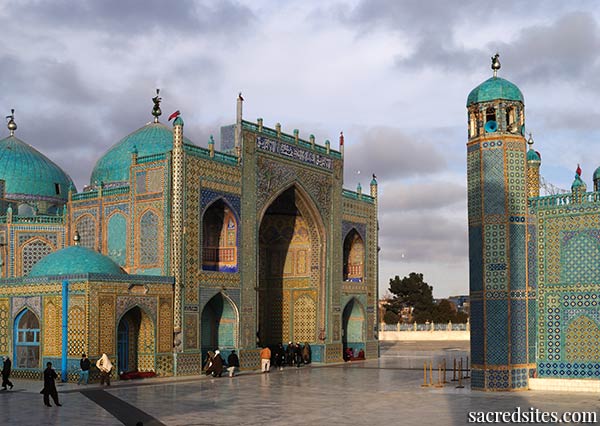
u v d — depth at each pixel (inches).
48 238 1101.7
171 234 948.0
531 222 760.3
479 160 761.6
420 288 2792.8
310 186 1192.2
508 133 757.9
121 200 1014.4
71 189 1088.8
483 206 754.2
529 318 748.6
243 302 1042.7
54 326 857.5
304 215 1210.6
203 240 1042.1
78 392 746.2
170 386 813.2
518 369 739.4
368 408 623.8
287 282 1242.0
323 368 1096.2
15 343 896.3
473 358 756.0
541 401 654.5
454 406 630.5
